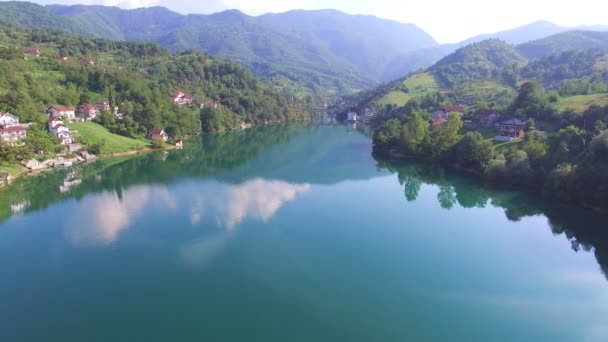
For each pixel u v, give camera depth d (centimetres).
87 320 5112
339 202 9725
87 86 19225
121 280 6031
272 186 10969
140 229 7838
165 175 12069
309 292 5759
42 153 12825
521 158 10912
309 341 4753
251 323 5069
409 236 7738
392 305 5462
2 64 16575
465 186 11088
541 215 8819
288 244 7281
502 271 6406
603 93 16062
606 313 5328
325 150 16688
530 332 4950
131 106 18062
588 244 7412
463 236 7769
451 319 5184
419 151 14550
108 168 12862
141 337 4806
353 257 6800
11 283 5938
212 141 19088
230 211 8912
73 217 8469
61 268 6372
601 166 8925
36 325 5019
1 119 12975
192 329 4953
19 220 8306
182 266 6456
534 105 14588
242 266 6456
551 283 6056
